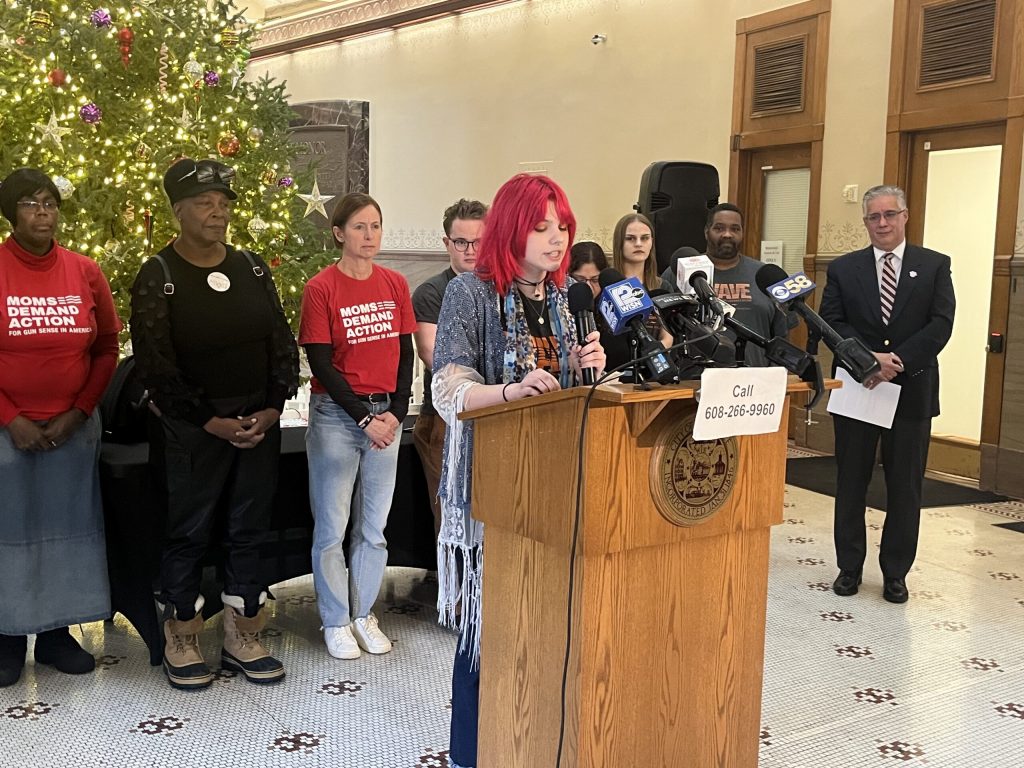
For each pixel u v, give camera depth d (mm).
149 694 3055
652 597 1787
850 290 4098
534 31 9164
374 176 10992
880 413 3930
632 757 1799
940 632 3732
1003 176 5895
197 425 2953
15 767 2547
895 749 2773
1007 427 5961
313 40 11453
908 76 6426
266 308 3064
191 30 4824
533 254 2037
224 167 2975
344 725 2844
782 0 7227
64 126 4309
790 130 7262
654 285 4242
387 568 4508
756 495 1891
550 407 1762
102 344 3193
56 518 3074
